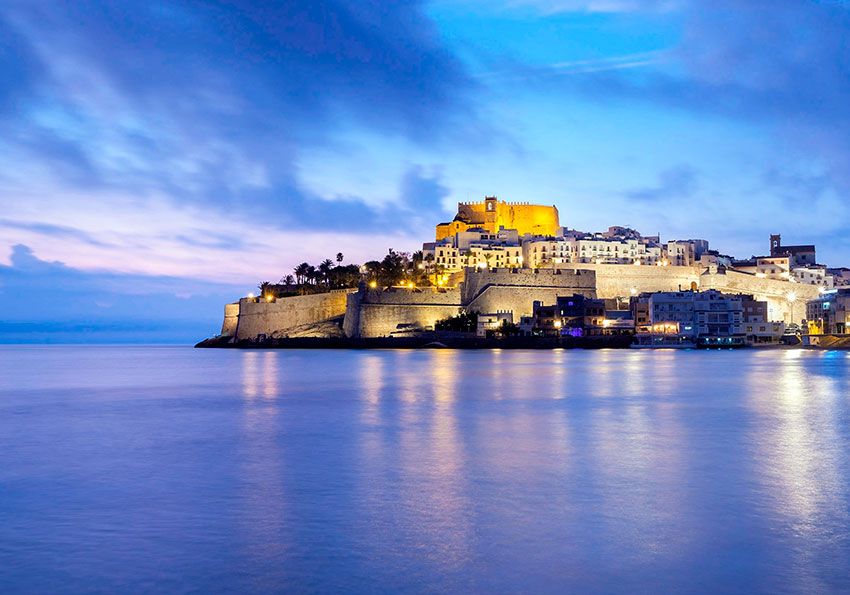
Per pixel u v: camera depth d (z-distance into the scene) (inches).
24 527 956.6
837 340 7130.9
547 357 5969.5
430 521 972.6
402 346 7564.0
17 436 1765.5
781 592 733.9
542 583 761.0
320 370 4414.4
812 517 975.6
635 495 1099.9
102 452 1519.4
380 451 1494.8
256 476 1258.0
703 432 1732.3
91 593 746.2
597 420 1973.4
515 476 1238.9
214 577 782.5
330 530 935.7
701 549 853.8
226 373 4315.9
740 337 7411.4
